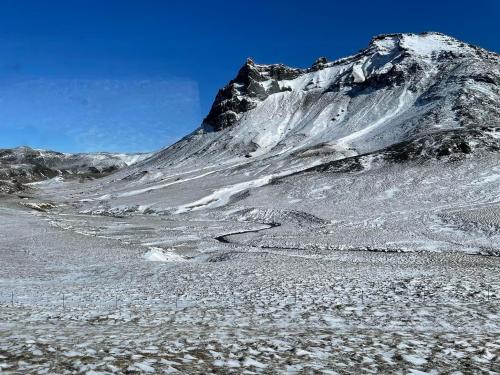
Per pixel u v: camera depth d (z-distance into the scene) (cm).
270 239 5728
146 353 934
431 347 1088
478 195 7325
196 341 1085
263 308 1752
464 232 5244
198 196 11062
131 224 8100
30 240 5191
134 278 2819
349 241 5288
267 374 835
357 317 1573
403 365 932
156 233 6750
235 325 1412
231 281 2542
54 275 3034
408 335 1238
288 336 1193
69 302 1950
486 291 2083
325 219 6938
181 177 15500
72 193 18400
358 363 943
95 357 889
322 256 4328
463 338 1195
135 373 791
